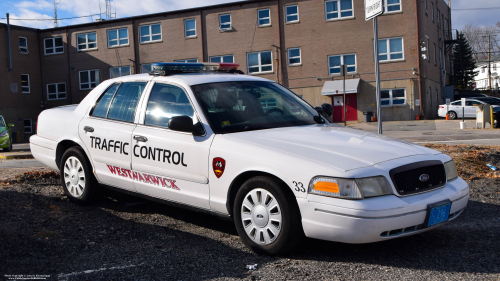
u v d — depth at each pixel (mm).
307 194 3330
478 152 8258
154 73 4859
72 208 5066
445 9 39250
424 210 3354
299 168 3387
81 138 5137
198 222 4688
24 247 3740
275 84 5035
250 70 31312
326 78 30000
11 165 10039
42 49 36031
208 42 31922
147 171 4453
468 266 3340
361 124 27000
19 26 34656
